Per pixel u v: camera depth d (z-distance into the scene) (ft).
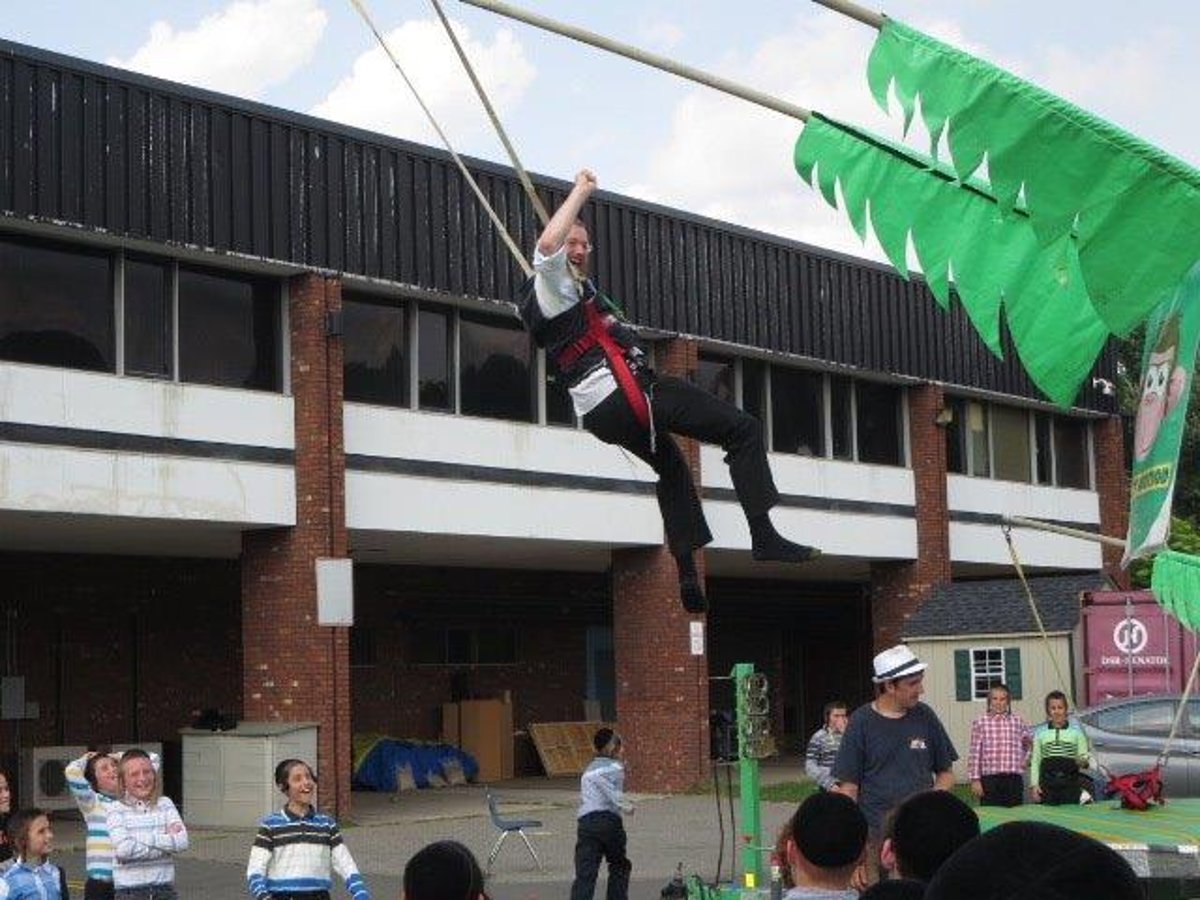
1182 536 123.44
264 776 78.02
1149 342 16.10
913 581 111.96
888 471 110.73
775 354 101.55
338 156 81.10
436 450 85.76
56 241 73.10
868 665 140.77
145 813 35.32
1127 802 30.30
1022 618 99.45
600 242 92.27
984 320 16.60
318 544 79.25
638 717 96.63
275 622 79.82
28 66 70.23
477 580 115.65
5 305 71.31
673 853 69.36
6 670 89.51
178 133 75.15
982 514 117.70
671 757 95.71
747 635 137.08
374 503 82.89
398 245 83.10
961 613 102.58
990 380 116.26
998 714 57.82
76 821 85.10
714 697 132.67
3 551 90.12
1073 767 53.26
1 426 69.77
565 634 122.62
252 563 80.59
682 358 95.96
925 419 112.37
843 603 140.36
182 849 35.53
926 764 32.19
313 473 79.36
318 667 79.20
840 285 106.11
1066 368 16.48
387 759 105.29
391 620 111.04
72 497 71.61
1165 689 86.28
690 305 96.68
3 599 89.92
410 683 112.16
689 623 96.22
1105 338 16.43
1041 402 120.67
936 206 16.80
